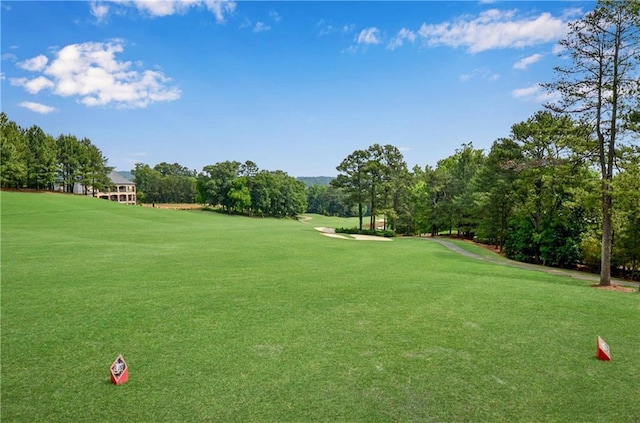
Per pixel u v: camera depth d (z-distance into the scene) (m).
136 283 10.48
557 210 25.64
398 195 49.16
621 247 22.62
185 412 4.14
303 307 8.40
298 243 24.34
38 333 6.49
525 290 10.70
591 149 13.88
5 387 4.64
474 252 27.06
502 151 29.89
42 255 15.03
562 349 6.10
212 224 43.59
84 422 3.93
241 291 9.82
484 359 5.66
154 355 5.66
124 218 39.09
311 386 4.77
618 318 7.86
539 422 4.05
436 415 4.16
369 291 10.12
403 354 5.81
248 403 4.35
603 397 4.59
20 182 56.97
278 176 90.50
